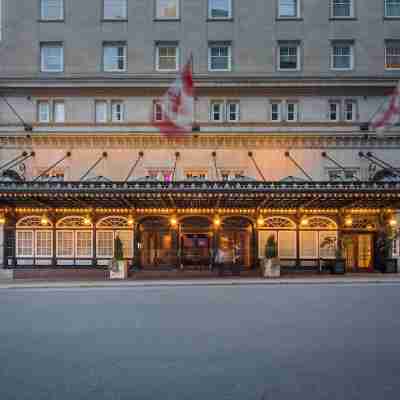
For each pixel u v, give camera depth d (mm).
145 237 27594
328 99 30078
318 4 30406
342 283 21656
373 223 27656
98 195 22391
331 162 29422
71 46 30219
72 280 23250
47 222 27469
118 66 30469
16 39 30312
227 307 14125
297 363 7844
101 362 7973
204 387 6645
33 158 29438
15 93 30125
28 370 7535
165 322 11594
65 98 30156
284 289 19281
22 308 14219
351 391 6465
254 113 30031
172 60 30500
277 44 30328
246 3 30391
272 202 25500
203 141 29500
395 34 30250
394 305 14398
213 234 27453
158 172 29484
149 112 30047
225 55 30500
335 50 30578
